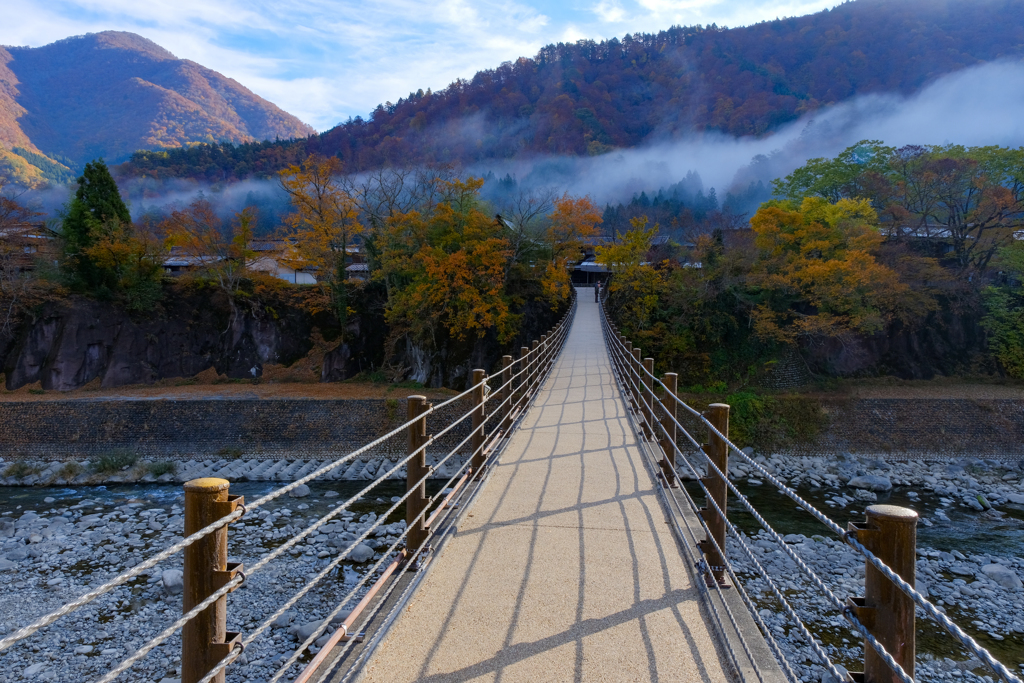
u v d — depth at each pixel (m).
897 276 30.39
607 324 27.23
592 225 36.56
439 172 52.53
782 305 33.31
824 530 16.05
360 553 12.59
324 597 10.91
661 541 4.93
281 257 40.38
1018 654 9.60
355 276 41.84
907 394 30.36
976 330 34.41
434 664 3.12
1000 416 28.19
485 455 6.76
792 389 32.03
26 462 24.91
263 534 14.66
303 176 33.06
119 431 26.98
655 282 35.06
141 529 15.40
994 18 190.12
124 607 10.67
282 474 23.48
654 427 9.71
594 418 10.86
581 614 3.68
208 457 26.17
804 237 33.09
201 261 36.56
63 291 33.34
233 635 2.24
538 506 5.82
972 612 11.03
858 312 31.09
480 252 31.38
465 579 4.18
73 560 13.15
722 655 3.23
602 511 5.69
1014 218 36.06
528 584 4.11
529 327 34.75
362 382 34.66
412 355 34.47
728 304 34.97
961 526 17.02
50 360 32.44
